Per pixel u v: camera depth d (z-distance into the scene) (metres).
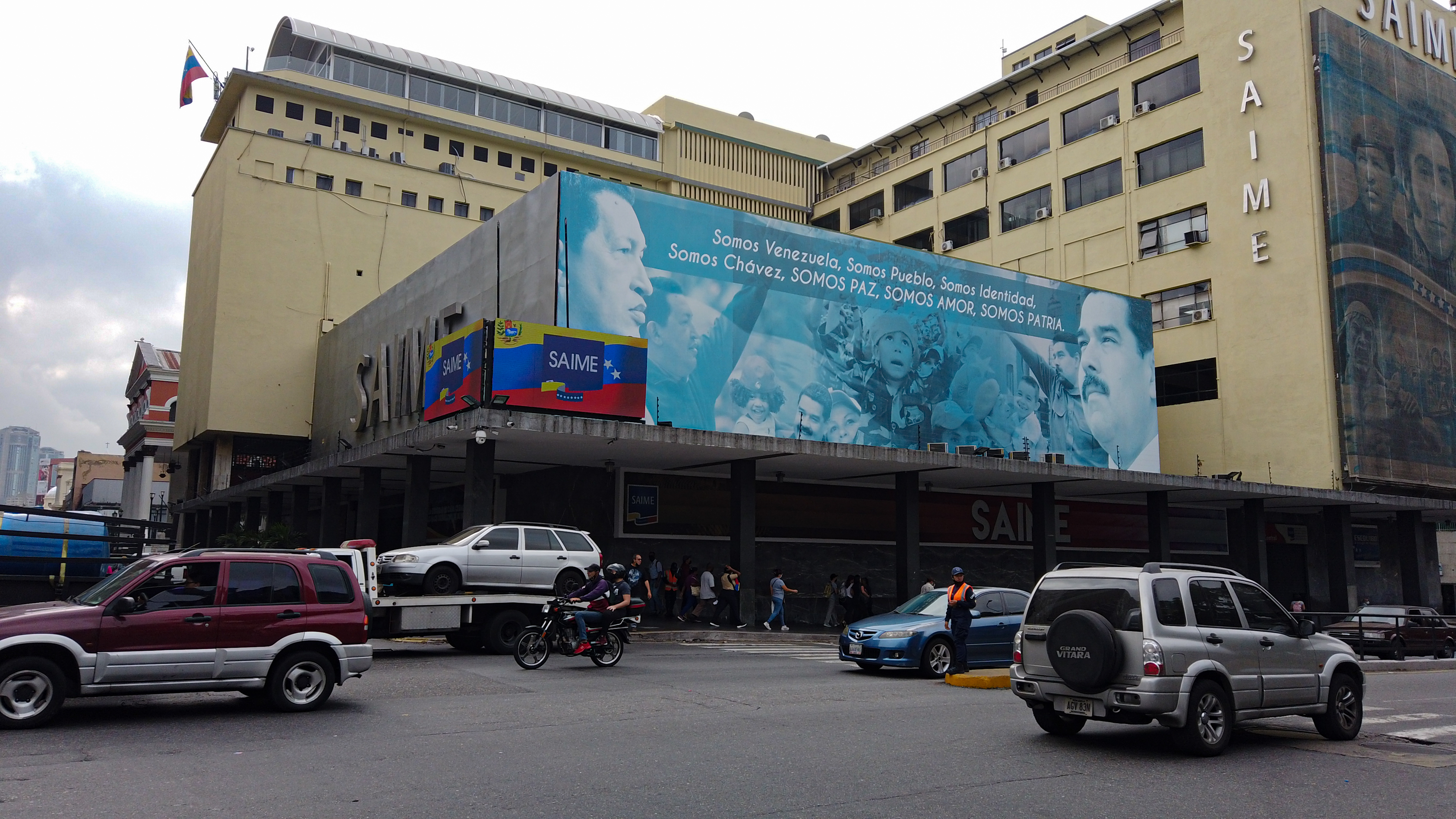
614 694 12.55
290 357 44.91
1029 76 50.38
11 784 7.13
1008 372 35.44
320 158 47.22
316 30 48.91
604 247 27.16
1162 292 43.00
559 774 7.73
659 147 58.44
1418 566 40.44
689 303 28.64
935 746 9.28
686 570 27.72
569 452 25.47
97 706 11.08
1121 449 37.84
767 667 16.70
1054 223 47.25
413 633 16.69
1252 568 36.66
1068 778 8.01
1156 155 43.69
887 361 32.62
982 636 16.52
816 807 6.84
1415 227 41.28
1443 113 43.69
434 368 24.84
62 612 9.72
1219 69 41.69
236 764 7.97
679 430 23.64
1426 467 39.94
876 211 57.00
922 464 28.09
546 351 22.84
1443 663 21.53
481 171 52.56
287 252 45.50
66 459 145.62
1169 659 8.90
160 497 79.31
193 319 49.59
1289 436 38.41
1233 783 7.97
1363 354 38.06
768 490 31.20
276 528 34.22
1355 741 10.34
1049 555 32.53
